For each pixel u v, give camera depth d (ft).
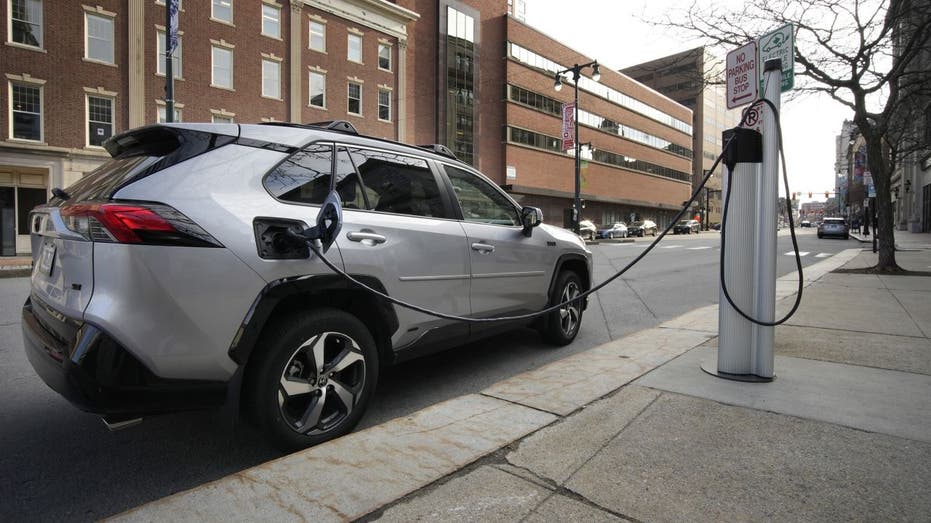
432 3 117.91
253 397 8.73
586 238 128.26
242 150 9.33
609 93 180.55
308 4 88.38
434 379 14.14
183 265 7.88
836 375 12.66
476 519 6.83
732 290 12.35
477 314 13.19
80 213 7.98
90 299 7.58
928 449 8.57
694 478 7.77
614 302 28.02
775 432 9.30
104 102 69.31
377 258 10.49
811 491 7.36
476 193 14.08
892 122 49.52
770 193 12.08
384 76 101.76
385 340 10.96
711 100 262.06
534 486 7.64
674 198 226.79
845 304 23.70
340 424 9.78
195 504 7.16
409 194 11.98
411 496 7.39
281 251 9.00
